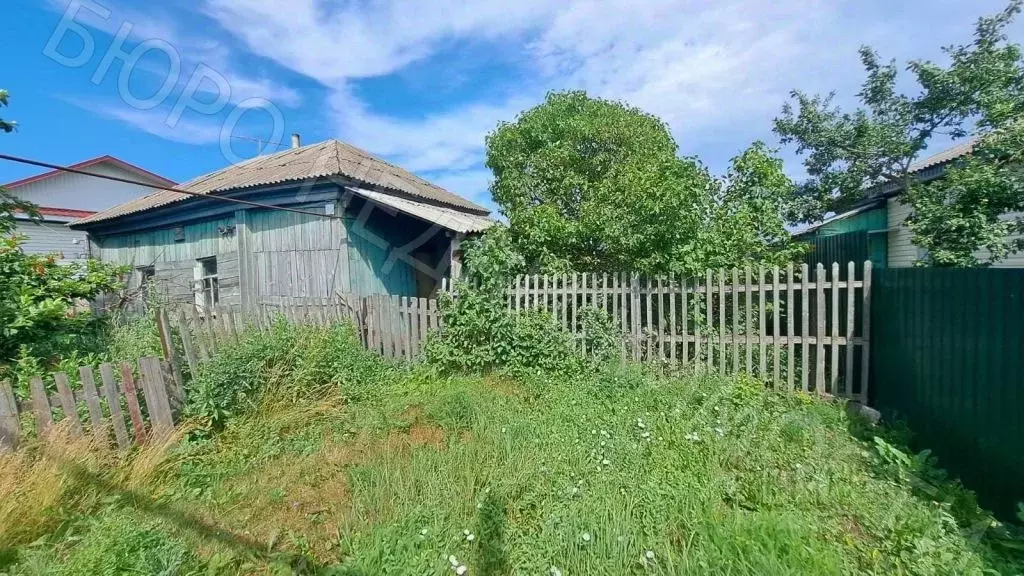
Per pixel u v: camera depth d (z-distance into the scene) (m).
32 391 3.18
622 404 4.37
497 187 9.38
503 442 3.65
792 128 9.41
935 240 5.53
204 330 4.74
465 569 2.30
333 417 4.37
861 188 9.20
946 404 3.22
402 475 3.24
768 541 2.27
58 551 2.45
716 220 6.11
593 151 8.54
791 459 3.20
